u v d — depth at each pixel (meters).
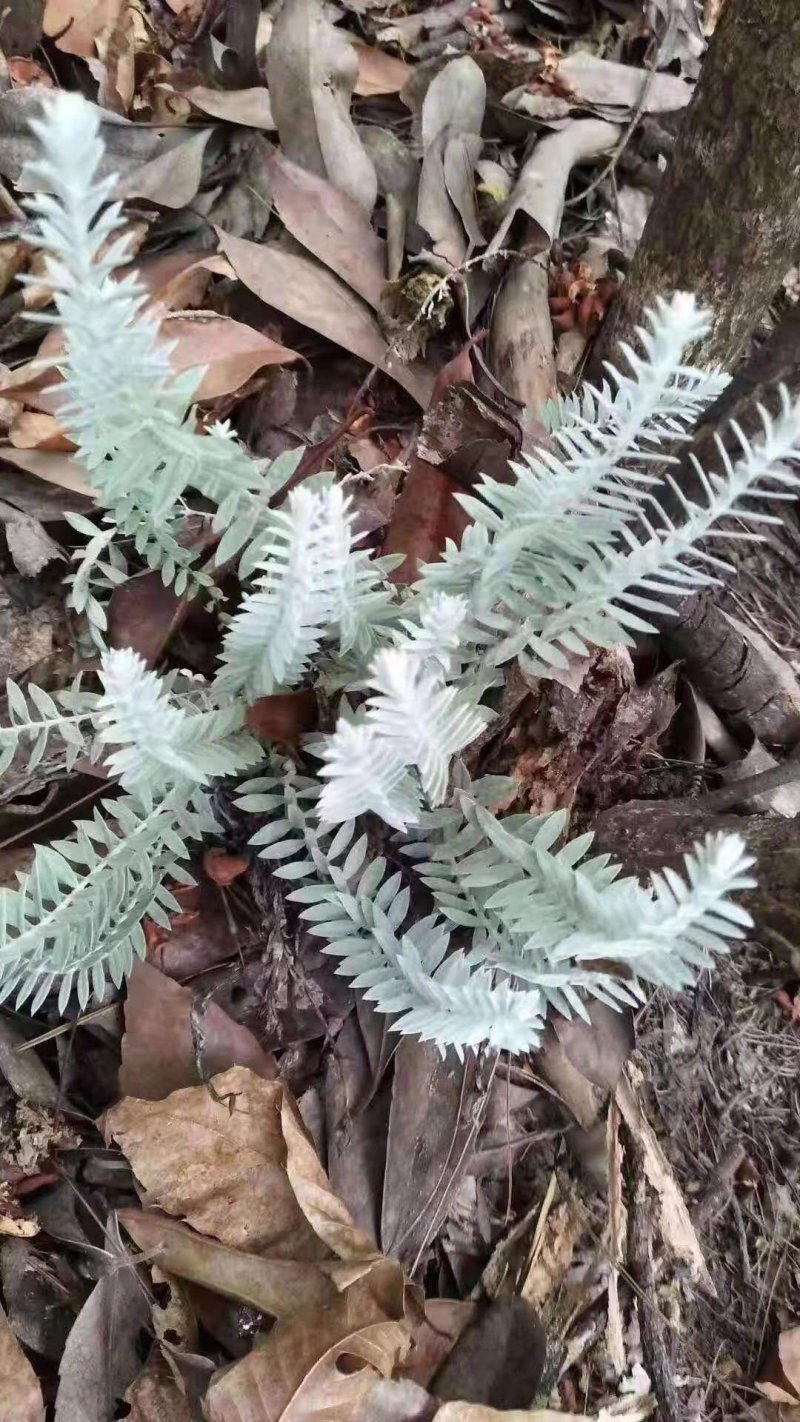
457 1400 0.30
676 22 0.51
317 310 0.40
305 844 0.30
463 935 0.35
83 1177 0.32
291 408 0.39
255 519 0.28
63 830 0.34
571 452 0.24
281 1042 0.33
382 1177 0.32
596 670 0.34
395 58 0.47
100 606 0.31
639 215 0.50
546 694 0.34
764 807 0.41
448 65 0.43
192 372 0.23
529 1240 0.35
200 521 0.33
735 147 0.32
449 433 0.33
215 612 0.34
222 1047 0.32
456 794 0.31
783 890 0.33
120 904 0.30
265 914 0.33
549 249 0.44
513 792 0.32
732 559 0.49
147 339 0.20
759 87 0.30
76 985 0.33
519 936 0.29
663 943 0.21
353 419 0.36
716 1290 0.38
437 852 0.31
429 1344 0.32
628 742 0.38
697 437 0.42
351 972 0.30
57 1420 0.28
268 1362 0.28
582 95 0.48
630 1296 0.36
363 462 0.39
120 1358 0.29
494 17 0.49
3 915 0.26
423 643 0.26
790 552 0.50
